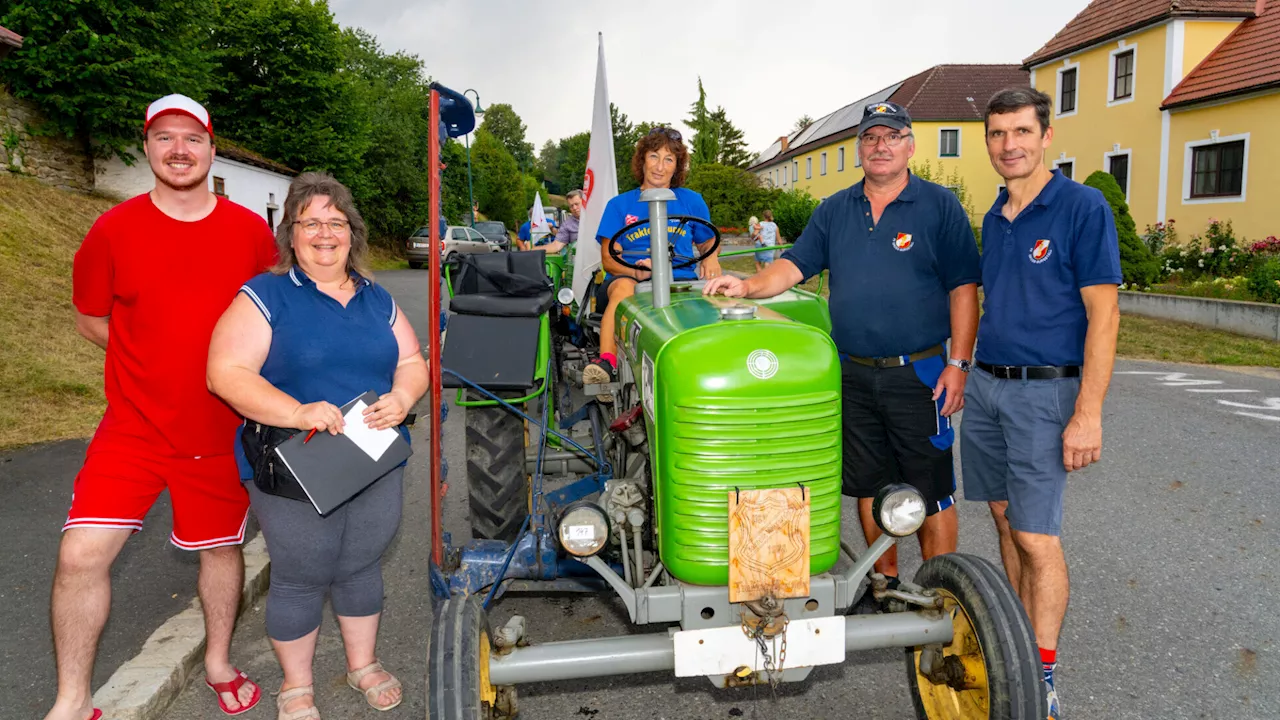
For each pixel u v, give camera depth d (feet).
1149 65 59.26
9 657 10.36
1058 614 9.01
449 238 76.79
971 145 99.45
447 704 6.57
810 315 11.39
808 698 9.85
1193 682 9.87
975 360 9.80
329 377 8.13
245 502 9.21
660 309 9.11
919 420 10.39
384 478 8.68
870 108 10.11
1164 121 57.93
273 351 7.98
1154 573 12.96
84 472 8.35
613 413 11.47
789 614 7.48
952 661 8.15
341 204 8.11
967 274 10.21
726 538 7.34
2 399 20.43
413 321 39.73
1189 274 49.60
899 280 10.16
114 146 47.85
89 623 8.32
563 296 13.79
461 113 10.88
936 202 10.12
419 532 15.33
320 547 8.28
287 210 8.05
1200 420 22.38
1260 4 57.00
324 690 10.05
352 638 9.57
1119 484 17.25
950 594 8.09
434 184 9.01
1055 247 8.82
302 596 8.64
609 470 11.14
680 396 7.29
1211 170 54.95
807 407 7.36
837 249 10.69
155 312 8.26
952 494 10.80
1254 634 11.00
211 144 8.61
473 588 9.40
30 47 43.32
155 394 8.34
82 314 8.55
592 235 18.65
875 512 7.72
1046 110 9.02
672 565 7.51
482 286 12.73
